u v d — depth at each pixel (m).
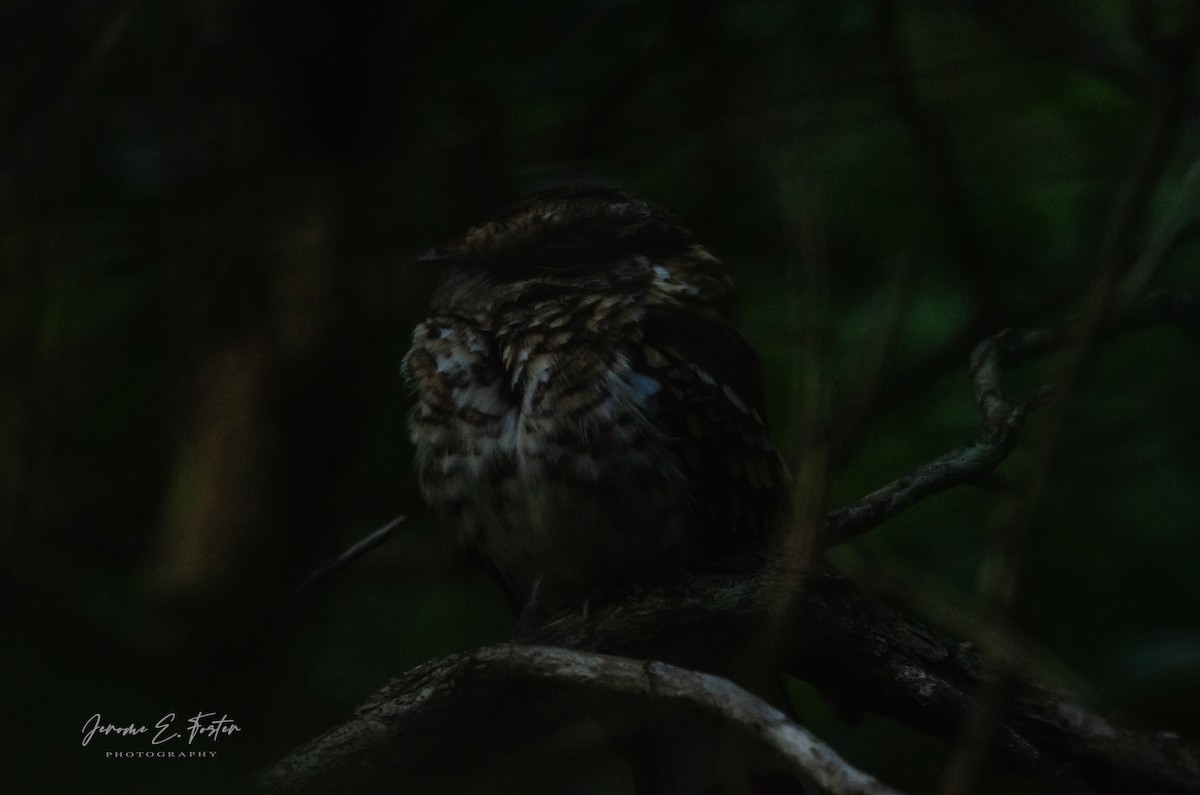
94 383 8.98
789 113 8.35
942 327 8.82
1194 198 5.05
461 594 9.33
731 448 6.76
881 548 7.91
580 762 8.36
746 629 5.79
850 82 8.67
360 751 5.34
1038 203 9.59
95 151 8.74
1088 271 7.95
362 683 8.68
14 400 7.82
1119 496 8.58
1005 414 5.80
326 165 8.41
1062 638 8.06
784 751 3.86
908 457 8.77
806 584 4.94
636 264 7.15
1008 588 3.92
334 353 8.27
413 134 8.85
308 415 8.20
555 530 6.54
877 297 8.89
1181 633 7.37
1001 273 9.38
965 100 9.75
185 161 8.77
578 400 6.45
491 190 9.14
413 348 7.15
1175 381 8.81
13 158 8.16
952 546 8.45
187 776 3.15
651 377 6.54
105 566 7.66
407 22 8.48
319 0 8.26
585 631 5.98
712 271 7.39
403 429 9.12
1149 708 6.86
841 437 4.64
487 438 6.65
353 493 8.95
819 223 5.53
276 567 7.96
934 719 5.38
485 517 6.80
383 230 8.53
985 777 6.28
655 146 9.57
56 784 3.03
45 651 3.25
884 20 8.32
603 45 8.84
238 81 8.45
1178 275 7.62
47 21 8.33
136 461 8.98
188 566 7.77
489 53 8.77
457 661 5.29
